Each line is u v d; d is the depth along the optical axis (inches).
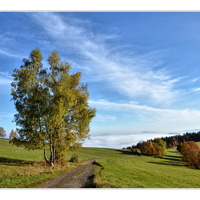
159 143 4101.9
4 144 2400.3
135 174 1087.6
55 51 1106.1
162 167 1950.1
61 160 1174.3
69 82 1106.7
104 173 896.9
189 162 2674.7
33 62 1062.4
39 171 844.6
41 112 963.3
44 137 962.7
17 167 863.7
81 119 1100.5
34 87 1007.6
